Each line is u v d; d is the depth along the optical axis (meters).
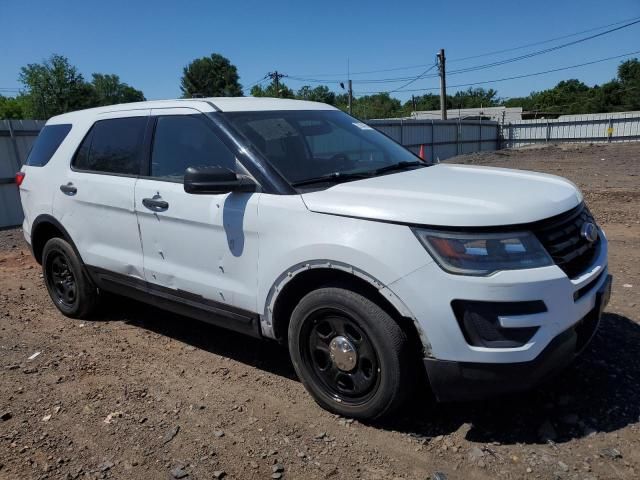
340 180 3.54
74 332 4.93
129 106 4.55
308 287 3.39
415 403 3.40
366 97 96.25
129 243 4.30
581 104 87.12
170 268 3.99
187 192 3.42
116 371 4.10
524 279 2.71
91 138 4.75
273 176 3.44
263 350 4.36
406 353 2.95
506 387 2.78
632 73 86.62
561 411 3.23
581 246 3.11
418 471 2.79
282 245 3.24
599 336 4.15
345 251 2.96
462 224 2.77
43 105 63.12
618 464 2.75
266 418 3.35
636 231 7.65
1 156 12.51
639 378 3.53
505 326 2.70
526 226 2.84
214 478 2.81
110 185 4.36
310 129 4.04
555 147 35.69
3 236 10.70
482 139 39.47
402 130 30.98
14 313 5.53
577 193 3.44
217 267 3.67
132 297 4.50
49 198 4.99
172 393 3.72
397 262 2.82
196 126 3.90
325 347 3.30
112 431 3.28
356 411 3.18
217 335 4.73
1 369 4.21
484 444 2.97
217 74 78.69
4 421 3.44
